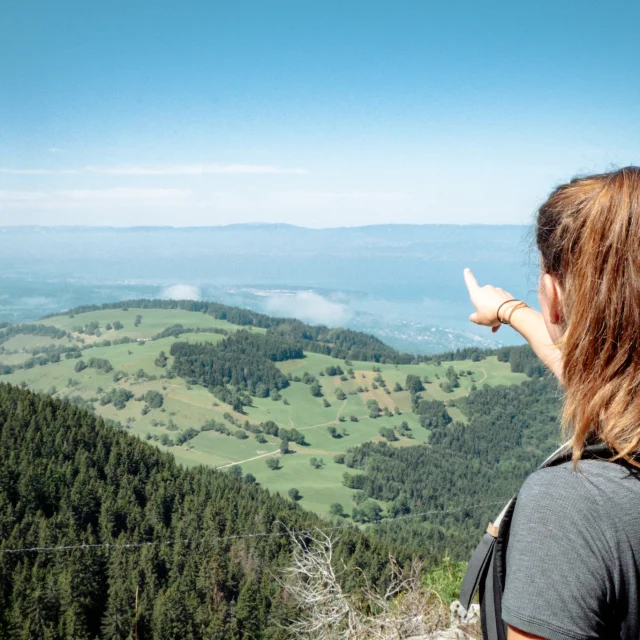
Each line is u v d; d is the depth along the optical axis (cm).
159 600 3838
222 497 6525
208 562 4338
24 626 4012
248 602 3159
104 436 7800
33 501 6166
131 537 5588
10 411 7800
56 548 5112
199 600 3919
